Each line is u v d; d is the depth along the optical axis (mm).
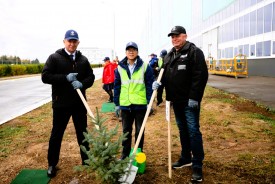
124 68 4086
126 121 4137
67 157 4816
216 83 16125
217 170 4004
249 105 8789
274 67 18484
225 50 26516
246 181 3643
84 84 3973
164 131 6309
